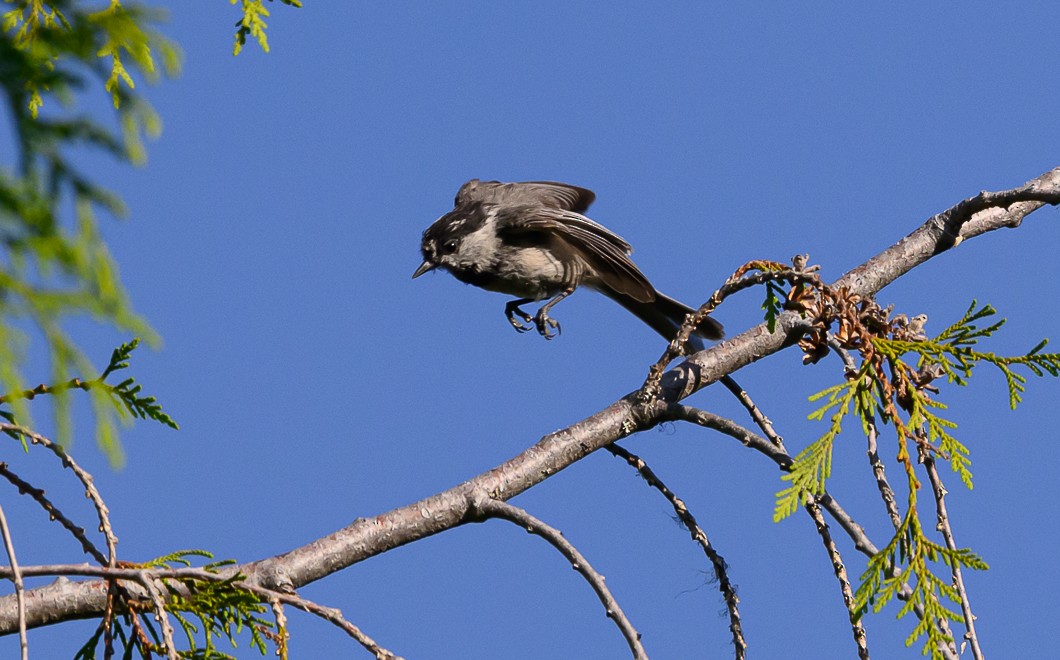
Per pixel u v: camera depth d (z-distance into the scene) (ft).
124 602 23.48
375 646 23.21
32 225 19.06
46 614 25.94
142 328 19.94
